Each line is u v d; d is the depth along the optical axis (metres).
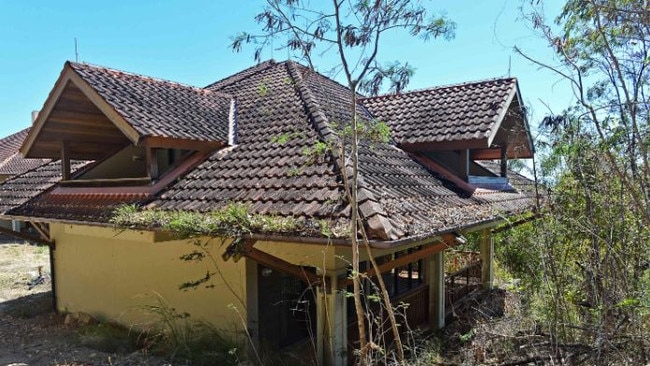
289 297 8.84
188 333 8.13
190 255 8.30
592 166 5.75
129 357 7.64
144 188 8.47
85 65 9.12
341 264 6.98
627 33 5.18
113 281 10.15
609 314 5.35
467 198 9.17
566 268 6.12
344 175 5.47
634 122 4.95
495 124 9.84
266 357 7.55
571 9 5.32
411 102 12.14
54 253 11.73
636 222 5.54
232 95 12.31
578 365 5.22
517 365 5.69
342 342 7.03
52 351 8.28
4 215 10.41
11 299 13.40
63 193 10.04
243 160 8.73
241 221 6.26
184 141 8.71
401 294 9.41
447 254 13.05
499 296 11.66
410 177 8.94
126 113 8.11
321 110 9.80
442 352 8.23
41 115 9.23
